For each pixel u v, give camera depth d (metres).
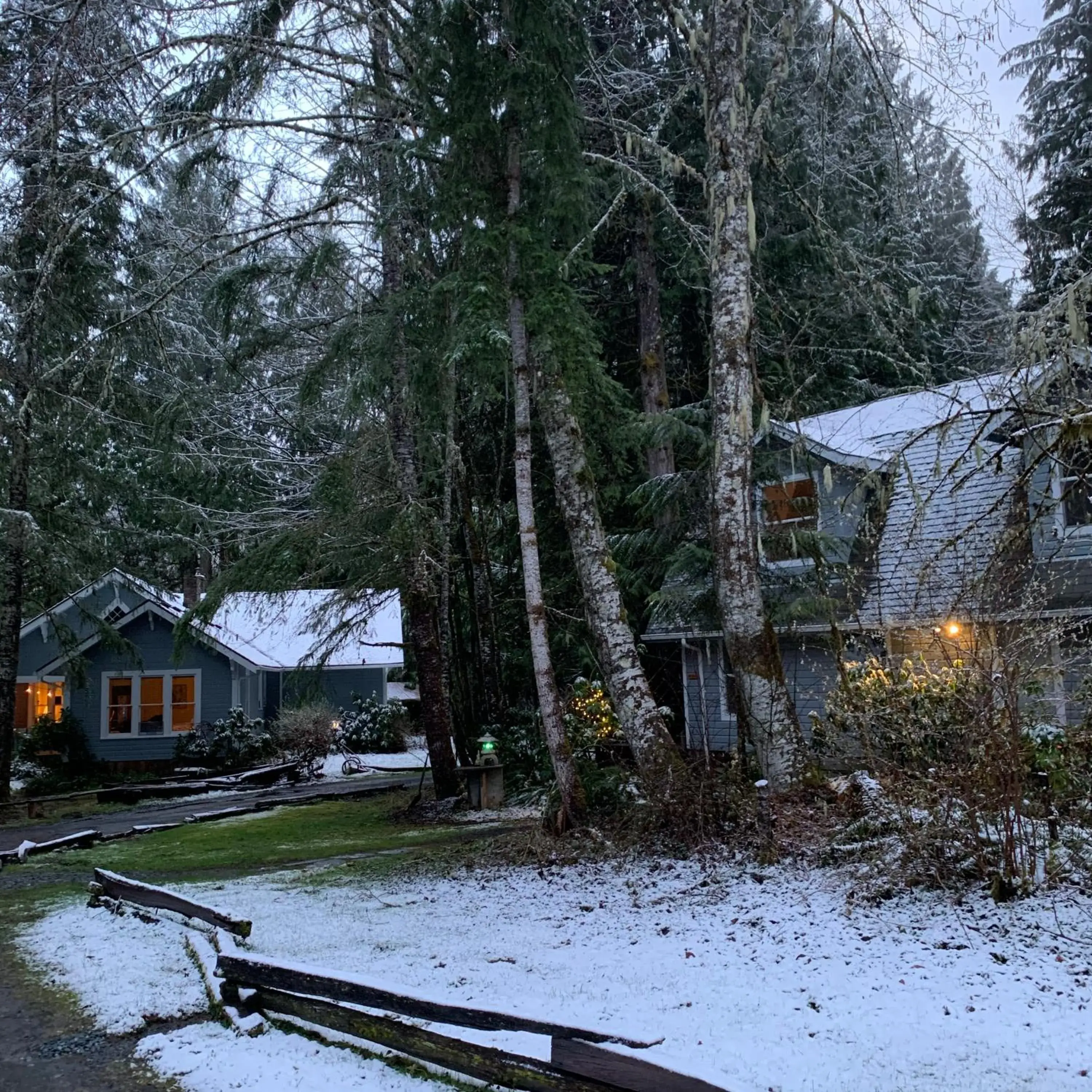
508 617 17.44
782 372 15.71
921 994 4.52
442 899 7.67
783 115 13.93
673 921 6.30
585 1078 3.41
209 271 16.00
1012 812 5.95
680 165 9.54
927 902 5.86
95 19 11.58
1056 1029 3.99
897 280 15.14
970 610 6.70
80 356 14.84
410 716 29.69
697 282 15.59
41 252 14.85
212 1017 5.03
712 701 15.55
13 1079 4.30
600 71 11.75
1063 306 6.00
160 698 23.66
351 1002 4.44
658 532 14.36
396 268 13.34
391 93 11.46
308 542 13.63
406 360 11.78
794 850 7.20
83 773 22.25
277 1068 4.24
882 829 6.77
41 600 23.25
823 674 13.23
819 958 5.20
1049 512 6.39
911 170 14.61
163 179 14.27
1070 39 18.91
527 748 14.89
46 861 11.07
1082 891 5.63
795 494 13.72
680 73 14.01
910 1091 3.55
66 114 12.19
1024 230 13.36
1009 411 6.42
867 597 10.96
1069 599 9.55
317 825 13.37
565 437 9.84
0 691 16.98
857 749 8.20
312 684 15.68
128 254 16.48
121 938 6.88
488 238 9.32
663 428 12.52
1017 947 5.02
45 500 18.75
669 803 8.20
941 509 12.53
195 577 27.38
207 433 18.34
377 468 13.77
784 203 14.63
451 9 9.26
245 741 22.58
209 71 11.44
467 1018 3.93
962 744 6.08
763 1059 3.89
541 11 9.07
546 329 9.38
